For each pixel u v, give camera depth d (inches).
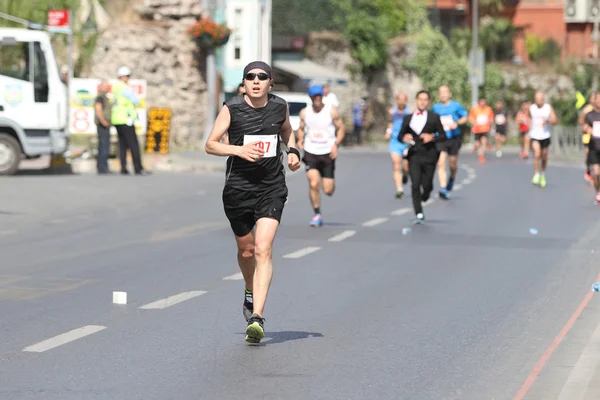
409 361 644.1
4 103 2053.4
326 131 1366.9
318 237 1270.9
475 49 4677.7
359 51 4709.6
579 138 3572.8
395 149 1788.9
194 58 3189.0
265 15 4111.7
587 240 1252.5
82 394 563.8
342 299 861.2
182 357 652.7
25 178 1993.1
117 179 2026.3
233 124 690.8
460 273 1001.5
